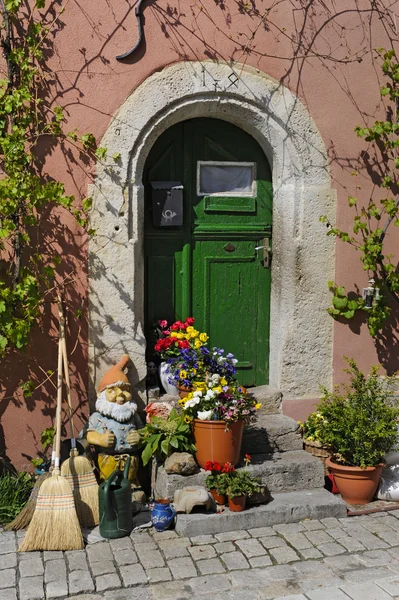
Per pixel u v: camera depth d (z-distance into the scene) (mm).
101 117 4926
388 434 4832
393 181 5652
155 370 5441
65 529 4191
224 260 5617
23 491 4762
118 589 3789
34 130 4793
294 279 5477
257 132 5457
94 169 4945
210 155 5523
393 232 5734
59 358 4742
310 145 5418
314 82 5395
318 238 5500
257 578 3918
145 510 4727
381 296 5562
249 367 5742
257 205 5656
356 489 4969
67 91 4848
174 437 4742
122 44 4922
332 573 3988
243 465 4949
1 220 4734
